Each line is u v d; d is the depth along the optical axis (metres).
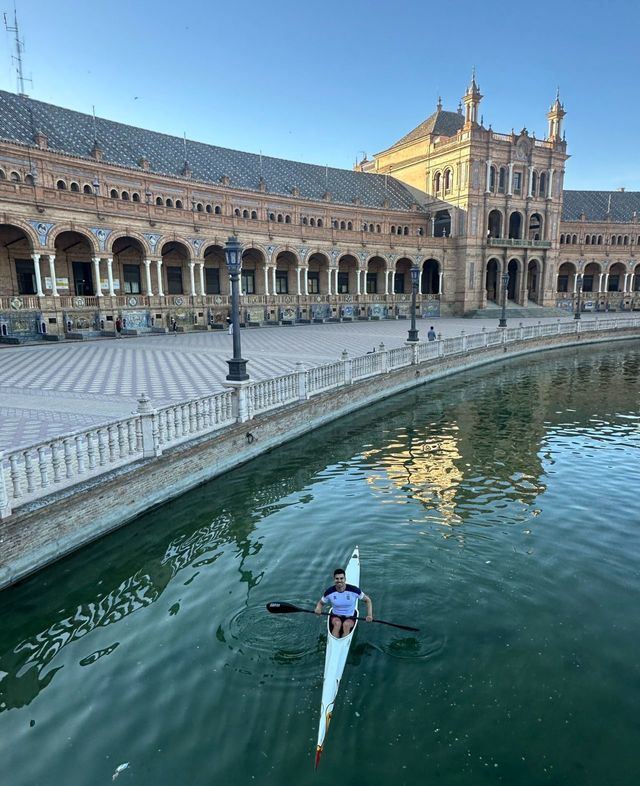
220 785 5.09
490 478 13.09
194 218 45.69
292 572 8.80
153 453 10.77
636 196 84.06
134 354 28.20
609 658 6.75
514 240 65.50
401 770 5.23
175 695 6.20
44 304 36.31
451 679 6.38
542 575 8.67
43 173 39.06
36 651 6.98
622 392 24.16
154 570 8.89
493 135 62.84
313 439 16.20
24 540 8.20
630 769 5.22
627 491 12.22
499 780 5.11
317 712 5.96
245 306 49.47
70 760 5.36
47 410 14.73
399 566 8.91
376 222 64.38
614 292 77.31
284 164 63.00
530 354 37.34
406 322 56.00
